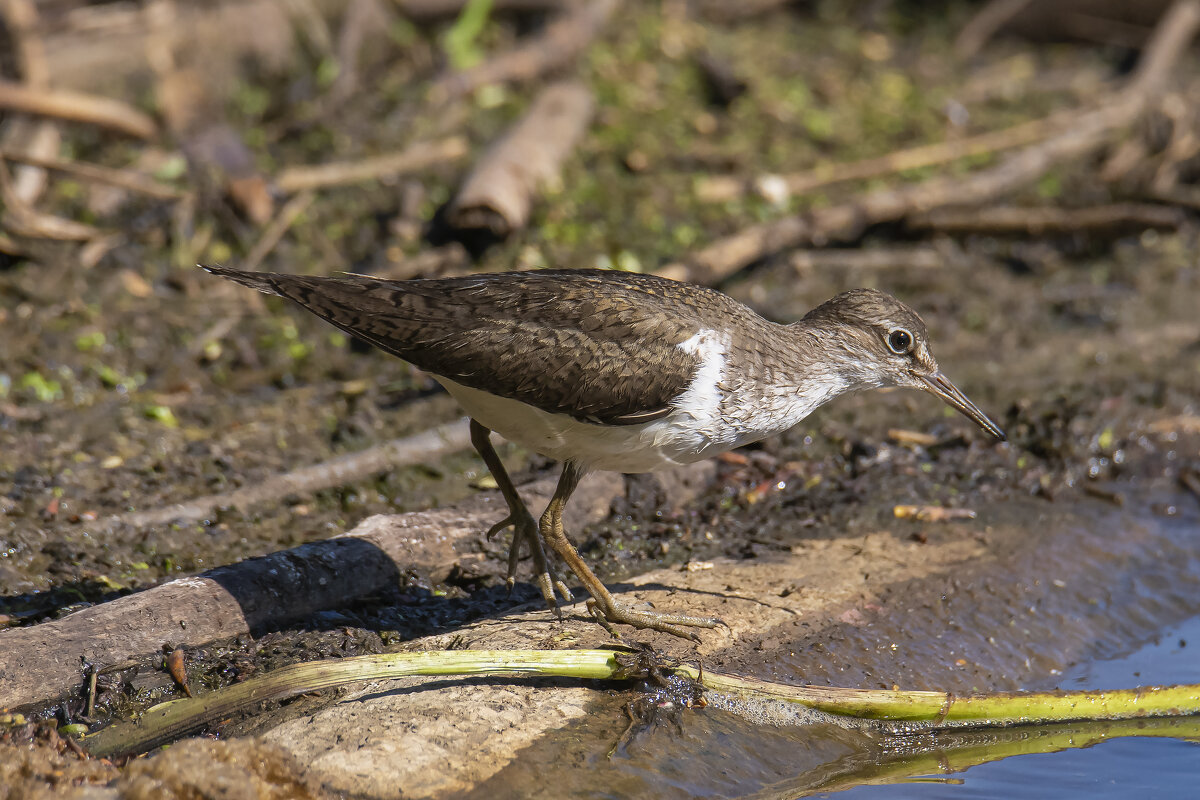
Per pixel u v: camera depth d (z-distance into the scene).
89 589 9.38
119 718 8.09
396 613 9.52
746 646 9.07
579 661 8.26
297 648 8.85
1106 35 22.42
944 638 9.59
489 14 20.30
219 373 12.99
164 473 11.13
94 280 14.07
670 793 7.61
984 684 9.23
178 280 14.27
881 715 8.58
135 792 6.73
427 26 19.86
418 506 11.05
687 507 11.41
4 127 16.09
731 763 7.99
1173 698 8.79
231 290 14.27
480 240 15.23
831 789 8.08
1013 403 13.07
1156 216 16.48
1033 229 16.66
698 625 9.13
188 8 17.53
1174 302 15.48
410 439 11.65
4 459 11.05
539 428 8.91
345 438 11.95
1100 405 13.09
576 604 9.67
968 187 17.02
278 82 18.09
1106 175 18.12
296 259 14.77
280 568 9.17
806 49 21.67
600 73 19.56
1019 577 10.48
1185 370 13.90
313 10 18.41
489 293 8.84
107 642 8.36
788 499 11.60
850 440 12.55
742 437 9.33
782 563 10.39
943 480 11.98
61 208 15.23
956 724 8.70
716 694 8.44
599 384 8.62
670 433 8.95
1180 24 21.44
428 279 9.05
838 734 8.53
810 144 18.45
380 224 15.57
